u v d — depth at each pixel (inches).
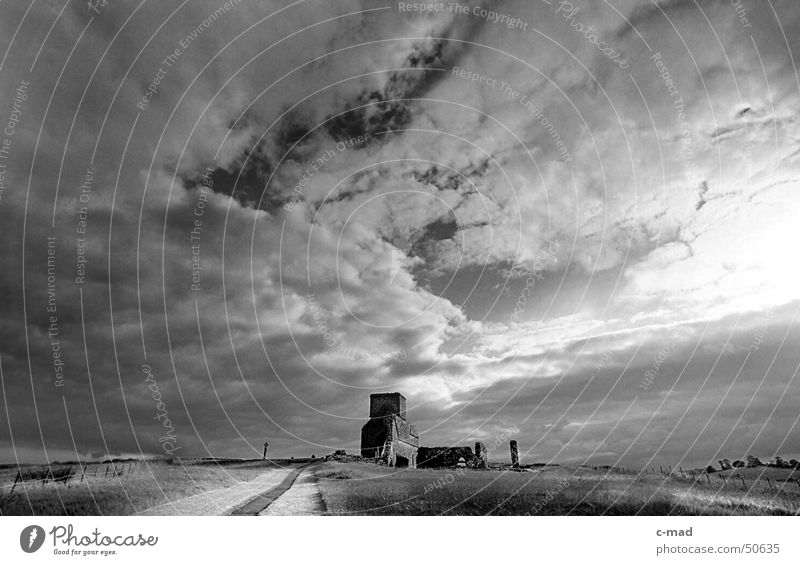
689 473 1094.4
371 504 877.2
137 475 1036.5
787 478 1002.7
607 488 946.1
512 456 1556.3
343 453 1656.0
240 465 1350.9
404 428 1696.6
